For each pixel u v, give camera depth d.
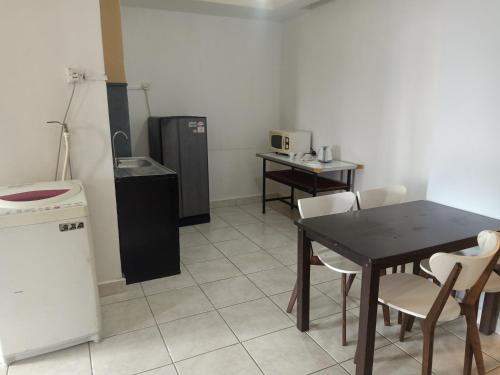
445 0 2.81
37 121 2.27
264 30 4.89
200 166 4.24
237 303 2.62
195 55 4.54
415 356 2.06
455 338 2.22
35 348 2.02
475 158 2.32
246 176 5.21
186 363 2.02
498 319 2.24
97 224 2.59
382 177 3.62
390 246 1.78
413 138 3.24
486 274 1.67
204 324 2.37
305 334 2.26
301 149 4.50
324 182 4.05
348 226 2.07
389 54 3.38
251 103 5.04
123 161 3.46
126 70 4.20
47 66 2.23
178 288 2.83
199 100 4.68
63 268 1.98
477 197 2.34
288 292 2.77
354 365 2.00
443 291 1.58
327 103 4.29
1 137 2.20
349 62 3.89
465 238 1.90
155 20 4.24
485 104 2.22
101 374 1.94
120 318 2.43
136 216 2.81
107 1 3.18
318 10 4.25
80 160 2.44
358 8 3.69
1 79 2.13
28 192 2.07
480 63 2.21
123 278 2.77
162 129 3.94
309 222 2.14
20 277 1.90
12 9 2.08
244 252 3.52
